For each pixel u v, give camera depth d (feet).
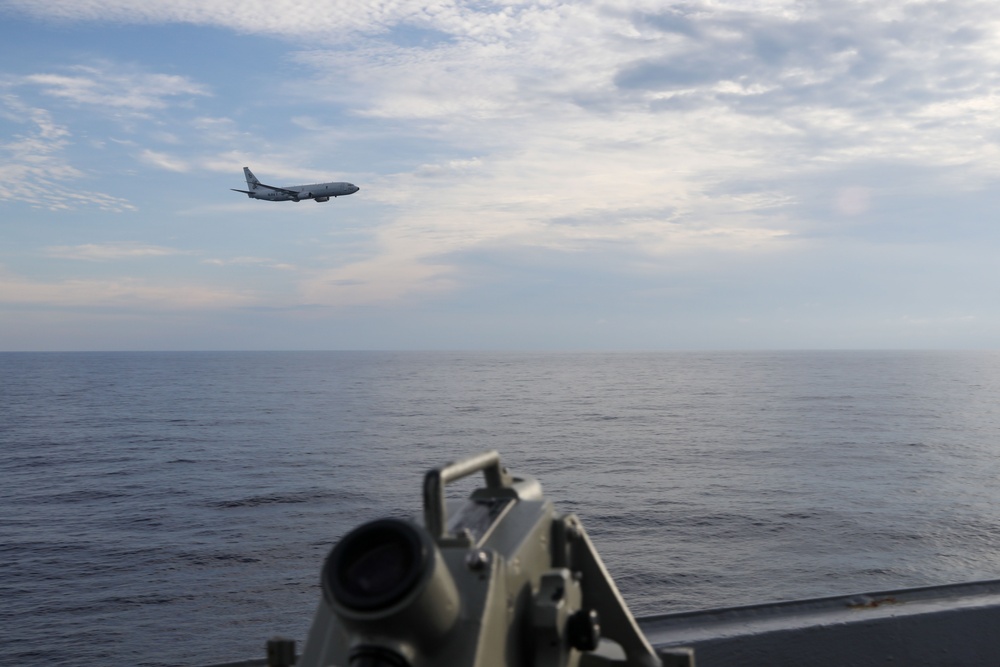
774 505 167.63
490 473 5.86
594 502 171.32
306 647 5.06
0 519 163.22
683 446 263.90
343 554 4.47
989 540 137.80
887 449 255.50
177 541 142.10
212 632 95.14
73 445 284.82
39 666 85.20
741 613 9.42
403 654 4.36
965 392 570.05
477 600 4.75
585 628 5.32
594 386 649.20
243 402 496.64
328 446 273.33
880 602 9.73
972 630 9.27
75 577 120.47
